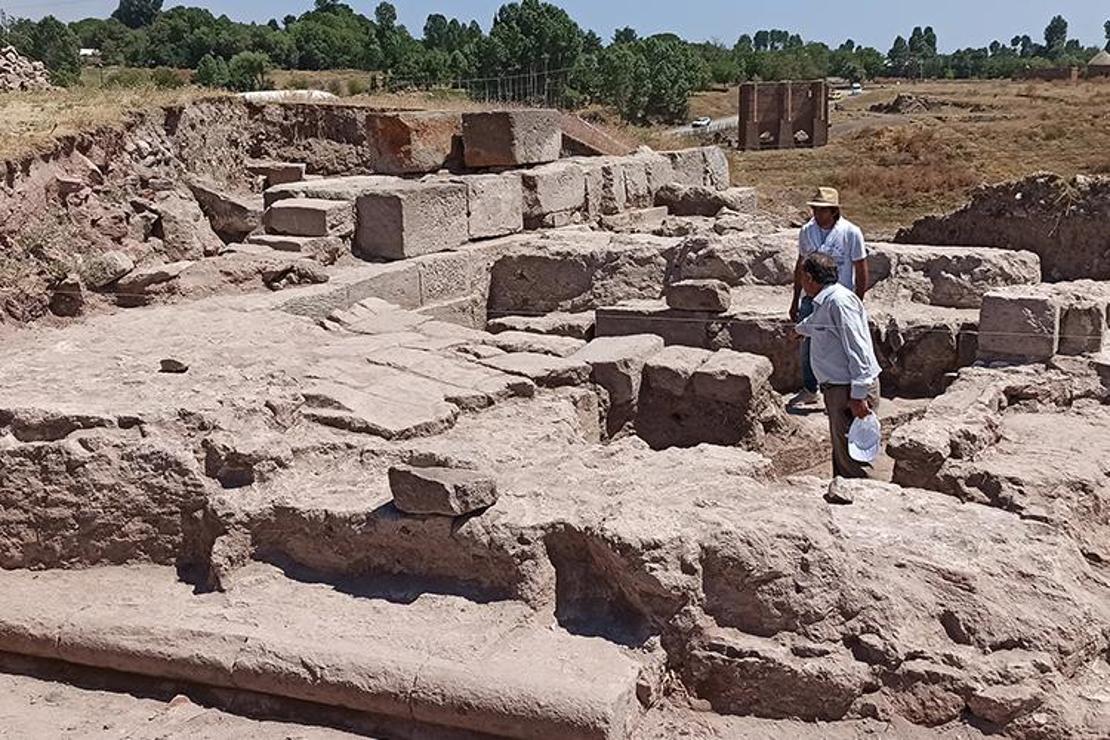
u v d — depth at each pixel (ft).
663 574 15.87
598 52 156.25
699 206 48.83
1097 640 15.47
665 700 15.84
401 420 21.91
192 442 20.48
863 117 172.76
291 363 25.49
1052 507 19.21
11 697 17.56
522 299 38.14
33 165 35.58
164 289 32.27
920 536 16.87
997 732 14.57
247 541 18.99
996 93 194.80
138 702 17.26
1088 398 25.22
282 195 39.88
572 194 44.01
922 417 23.17
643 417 26.94
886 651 15.17
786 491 18.12
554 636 16.31
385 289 34.60
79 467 20.08
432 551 17.74
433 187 37.78
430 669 15.46
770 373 26.86
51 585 19.69
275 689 16.35
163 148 46.88
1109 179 44.88
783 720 15.42
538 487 18.28
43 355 26.21
